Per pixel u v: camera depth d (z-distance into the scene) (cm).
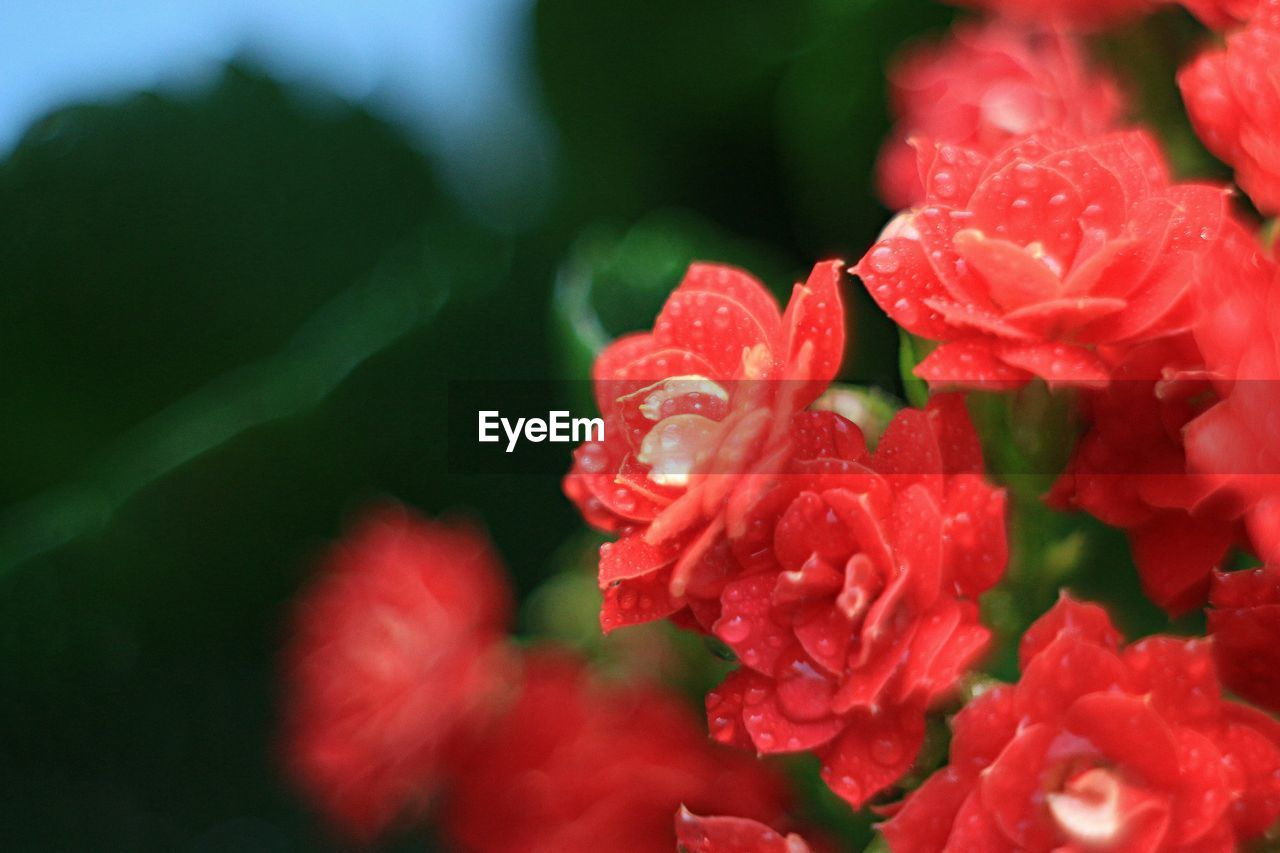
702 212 26
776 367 17
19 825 26
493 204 29
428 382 26
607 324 22
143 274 29
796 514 17
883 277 17
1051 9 20
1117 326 17
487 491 26
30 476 29
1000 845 17
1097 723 17
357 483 26
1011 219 17
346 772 21
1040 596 18
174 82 30
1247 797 17
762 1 25
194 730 27
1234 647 17
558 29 25
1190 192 17
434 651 21
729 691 17
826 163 23
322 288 30
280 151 30
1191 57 20
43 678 26
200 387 30
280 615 26
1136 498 17
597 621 21
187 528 26
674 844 19
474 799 21
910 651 17
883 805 18
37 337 29
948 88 20
